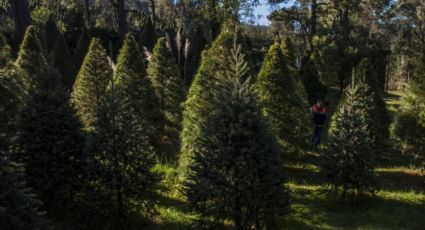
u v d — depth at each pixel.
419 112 13.27
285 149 13.82
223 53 11.23
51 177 9.12
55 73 9.77
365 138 11.17
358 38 36.66
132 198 9.04
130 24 42.69
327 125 19.47
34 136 9.09
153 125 15.08
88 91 14.70
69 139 9.23
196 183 8.31
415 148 13.42
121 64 14.88
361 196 11.39
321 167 11.69
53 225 8.93
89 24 38.31
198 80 11.56
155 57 17.11
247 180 8.09
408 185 12.94
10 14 36.00
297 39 47.16
